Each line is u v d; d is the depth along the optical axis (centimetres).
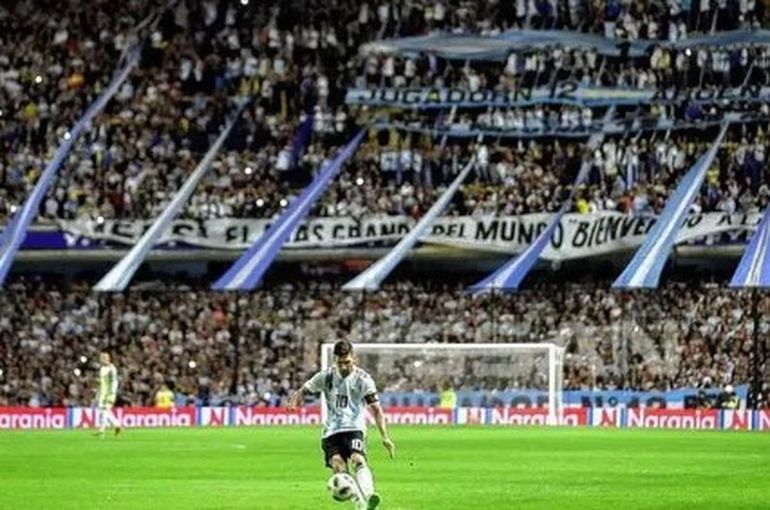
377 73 14638
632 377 13412
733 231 13550
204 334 13712
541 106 14438
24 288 13325
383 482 6444
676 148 14025
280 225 13762
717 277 14100
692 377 13250
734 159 13850
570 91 14462
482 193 13938
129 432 11594
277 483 6347
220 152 14188
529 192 13888
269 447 9306
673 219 13612
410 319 13888
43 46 14600
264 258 13538
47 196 13750
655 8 14650
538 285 14300
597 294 13688
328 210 13825
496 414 12900
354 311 13912
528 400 12875
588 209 13762
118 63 14600
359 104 14525
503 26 14800
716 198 13662
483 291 13438
